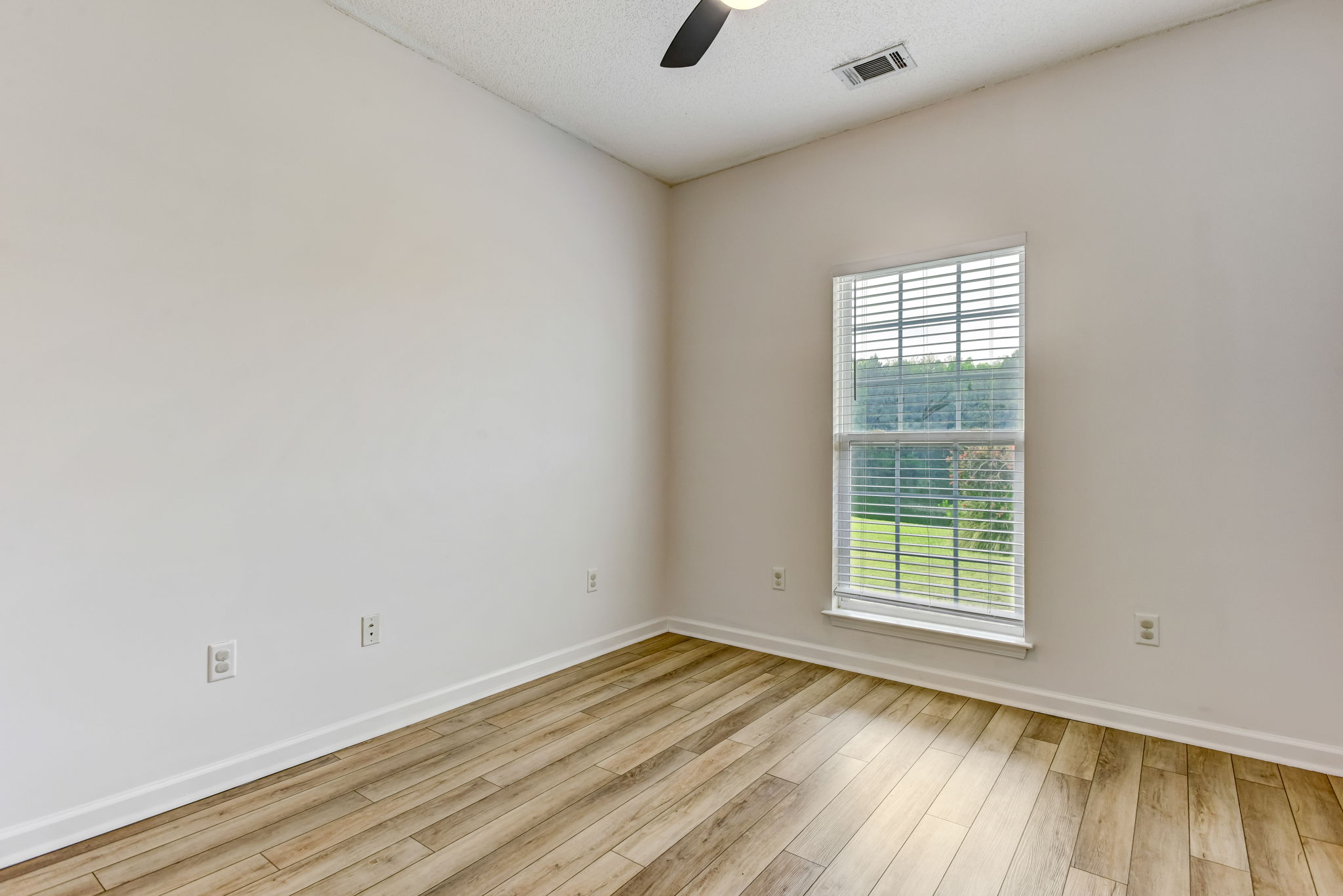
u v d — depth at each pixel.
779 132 3.25
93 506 1.81
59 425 1.76
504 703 2.77
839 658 3.23
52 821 1.73
